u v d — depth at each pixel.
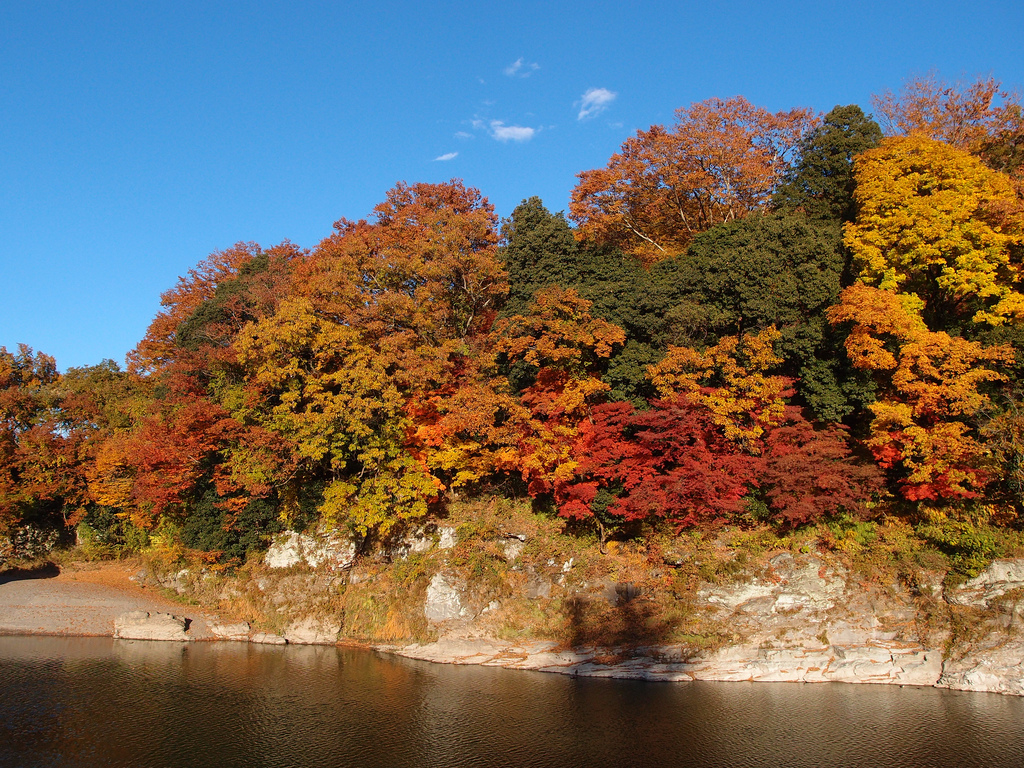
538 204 55.41
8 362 62.72
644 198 57.78
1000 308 37.56
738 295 42.06
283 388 46.25
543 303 43.22
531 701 31.19
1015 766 23.92
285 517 46.25
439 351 44.94
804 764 24.61
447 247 50.78
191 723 29.50
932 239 38.91
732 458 37.19
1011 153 49.25
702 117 55.25
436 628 39.91
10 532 53.72
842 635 33.44
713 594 35.91
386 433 43.00
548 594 39.62
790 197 49.66
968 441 34.34
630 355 42.94
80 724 29.42
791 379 39.38
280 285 54.38
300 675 35.53
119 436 53.12
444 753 26.48
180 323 62.09
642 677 33.31
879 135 49.53
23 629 44.22
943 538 34.38
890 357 35.78
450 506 45.41
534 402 42.78
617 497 40.22
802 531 37.34
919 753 25.03
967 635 31.73
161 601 47.34
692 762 25.05
